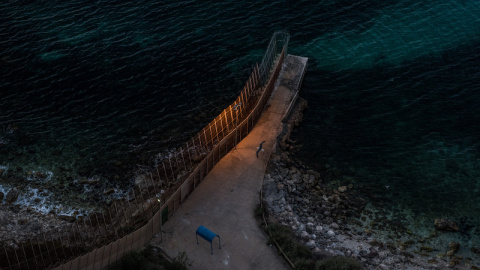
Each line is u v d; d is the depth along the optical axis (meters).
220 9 76.75
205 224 44.97
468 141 58.88
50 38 70.00
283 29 74.06
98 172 52.91
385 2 80.81
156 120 59.31
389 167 55.66
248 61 68.00
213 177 49.91
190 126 58.72
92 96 61.97
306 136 58.97
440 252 46.44
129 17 74.25
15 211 47.84
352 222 49.00
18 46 68.44
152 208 48.44
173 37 71.19
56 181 51.53
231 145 53.28
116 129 57.97
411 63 69.75
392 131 60.00
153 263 40.94
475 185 53.69
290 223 46.56
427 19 77.56
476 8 80.06
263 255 42.50
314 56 70.62
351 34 74.19
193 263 41.47
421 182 54.00
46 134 56.91
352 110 62.81
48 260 42.47
